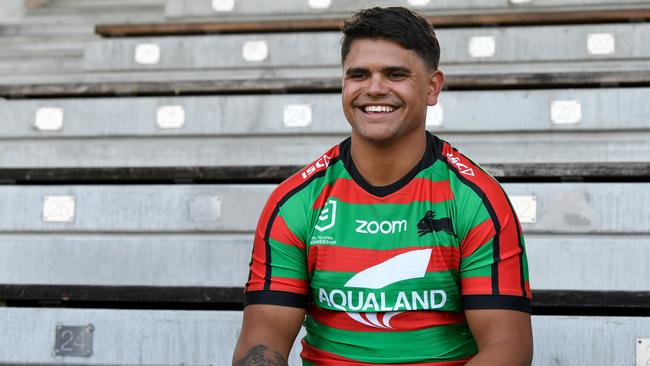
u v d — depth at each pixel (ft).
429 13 13.99
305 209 6.41
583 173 10.16
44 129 12.34
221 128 12.11
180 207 10.58
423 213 6.23
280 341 6.41
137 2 16.67
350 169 6.44
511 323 6.09
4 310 9.78
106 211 10.68
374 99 6.24
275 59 13.64
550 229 10.00
